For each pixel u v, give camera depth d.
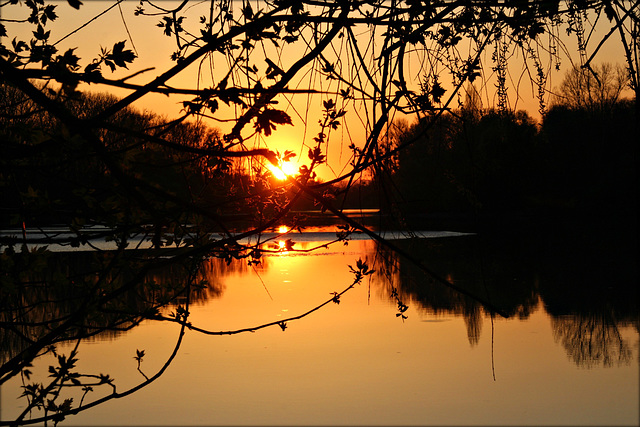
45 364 7.37
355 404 6.14
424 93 2.45
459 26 2.62
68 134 1.94
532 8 2.22
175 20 2.64
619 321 9.84
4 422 2.54
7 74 1.62
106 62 2.03
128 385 6.69
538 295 12.48
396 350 8.23
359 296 12.48
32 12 2.39
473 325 9.70
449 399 6.27
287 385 6.77
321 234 29.64
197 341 8.77
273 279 15.28
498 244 24.50
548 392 6.42
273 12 2.05
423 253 20.27
